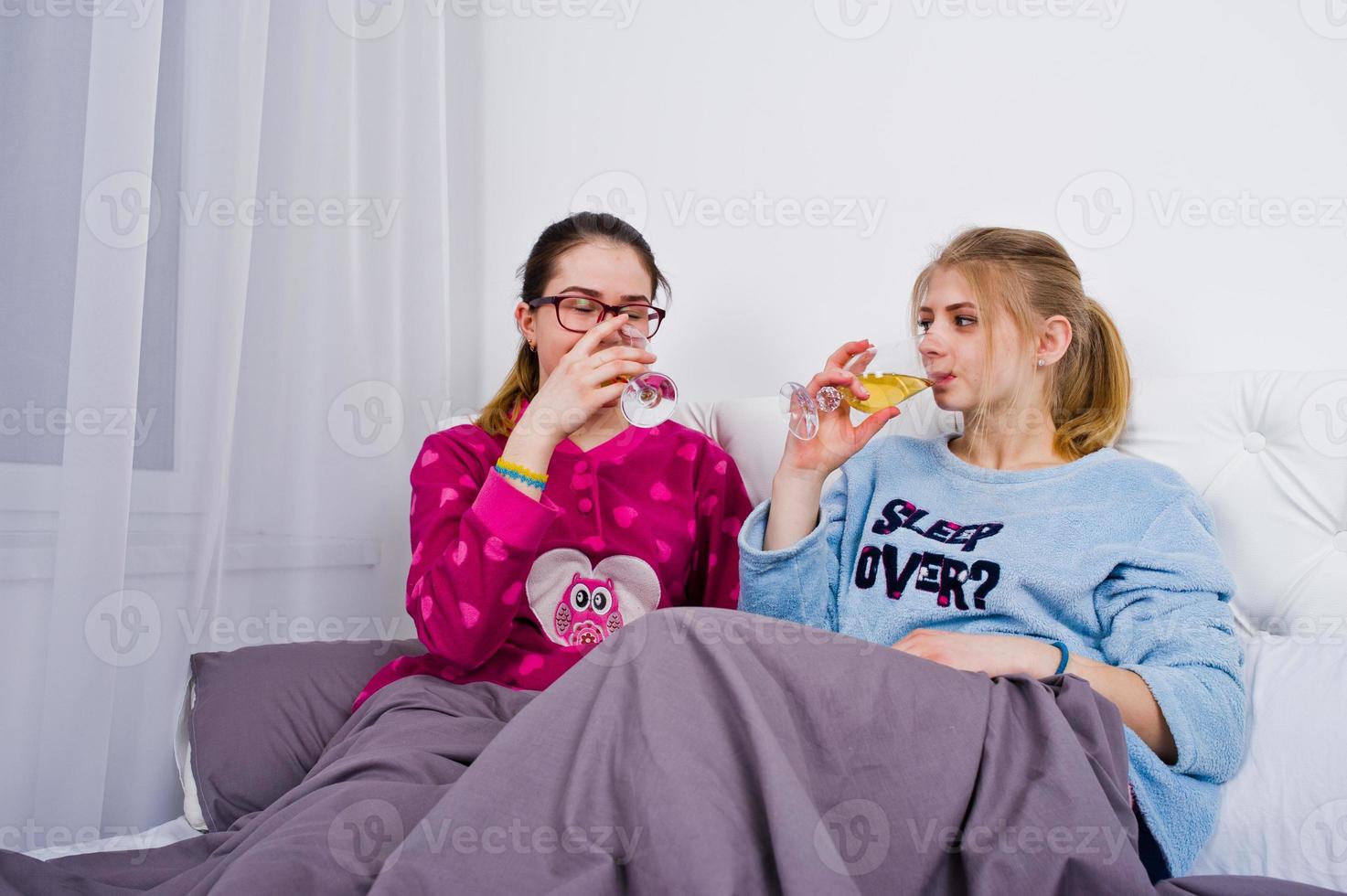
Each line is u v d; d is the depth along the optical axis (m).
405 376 1.76
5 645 1.16
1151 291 1.34
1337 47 1.22
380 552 1.69
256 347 1.56
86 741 1.14
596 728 0.65
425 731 0.88
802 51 1.61
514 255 1.92
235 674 1.17
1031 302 1.15
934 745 0.70
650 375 1.04
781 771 0.60
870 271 1.55
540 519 1.03
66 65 1.22
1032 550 1.08
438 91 1.81
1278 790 0.88
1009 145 1.44
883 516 1.21
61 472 1.17
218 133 1.37
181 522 1.34
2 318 1.19
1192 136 1.31
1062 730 0.72
